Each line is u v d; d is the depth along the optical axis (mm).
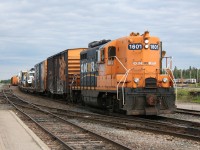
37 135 13352
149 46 19266
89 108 25312
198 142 11469
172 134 12727
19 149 10023
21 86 76062
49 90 41969
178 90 43812
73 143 11516
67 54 31219
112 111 20766
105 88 20906
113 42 20625
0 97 42188
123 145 10406
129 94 18156
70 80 31109
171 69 18953
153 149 10469
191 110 23281
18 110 23922
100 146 10953
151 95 18062
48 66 43031
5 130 13797
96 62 22688
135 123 16594
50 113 21344
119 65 20047
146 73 18812
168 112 18438
